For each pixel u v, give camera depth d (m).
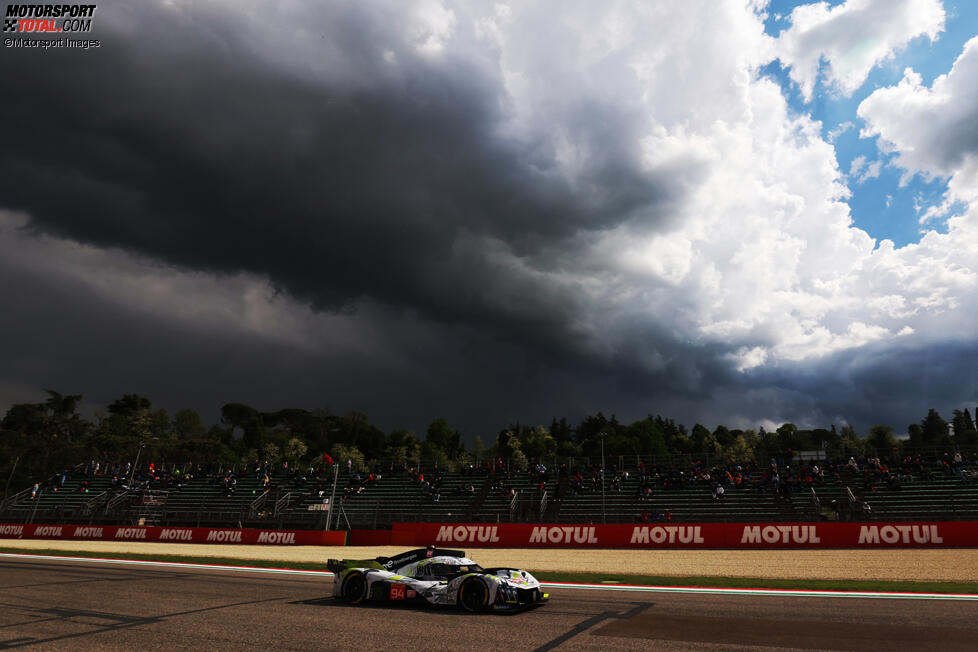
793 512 37.00
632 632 9.35
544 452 113.75
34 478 96.06
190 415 136.75
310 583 16.84
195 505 50.03
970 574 18.77
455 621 10.29
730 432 152.75
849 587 16.03
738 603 12.77
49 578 17.14
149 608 11.73
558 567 22.94
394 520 42.44
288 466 56.81
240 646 8.28
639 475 45.47
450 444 130.12
